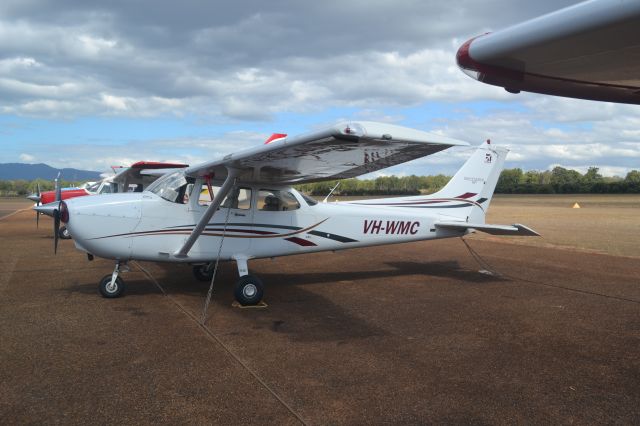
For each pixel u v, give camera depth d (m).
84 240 6.11
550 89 2.65
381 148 4.55
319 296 6.75
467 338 4.87
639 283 7.84
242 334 4.90
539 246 12.91
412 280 8.03
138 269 8.64
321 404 3.32
